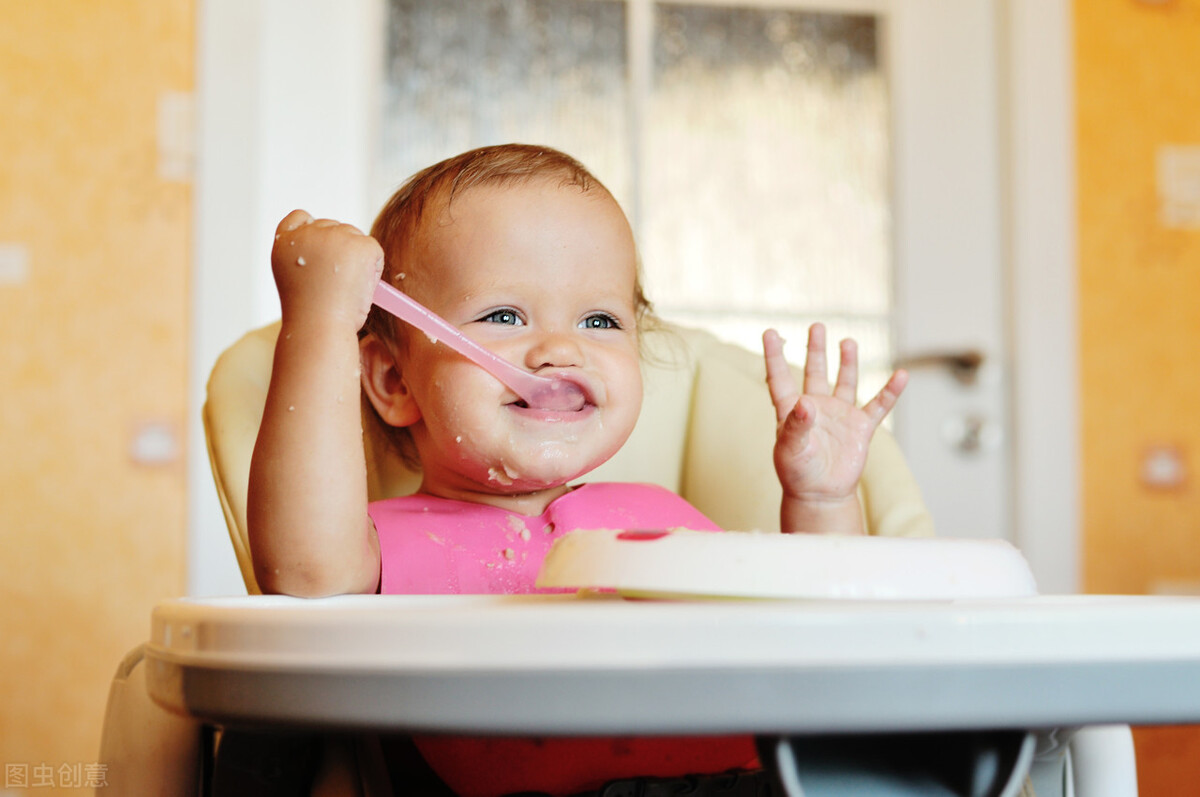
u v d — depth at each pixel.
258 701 0.39
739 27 1.90
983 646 0.38
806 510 0.74
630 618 0.37
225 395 0.82
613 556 0.46
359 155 1.79
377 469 0.89
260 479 0.56
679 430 0.93
